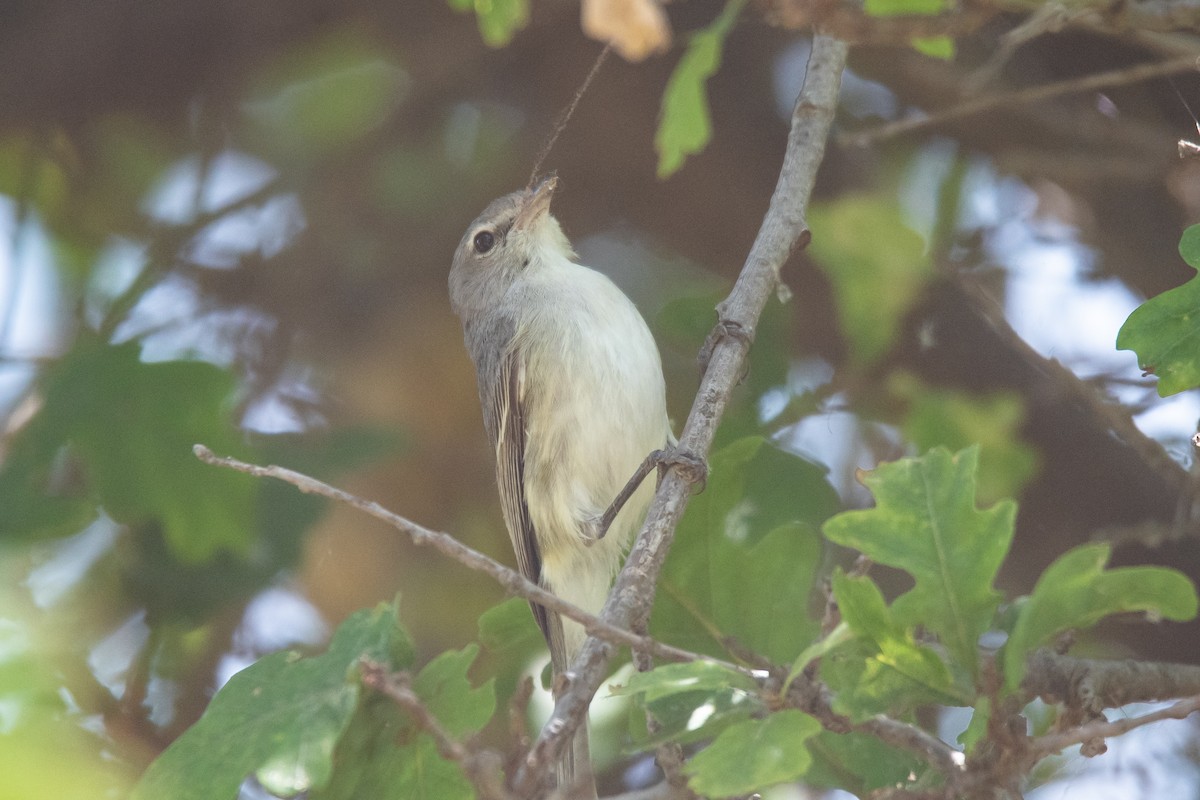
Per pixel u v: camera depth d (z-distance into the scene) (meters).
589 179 14.00
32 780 6.66
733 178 13.49
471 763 5.92
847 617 6.27
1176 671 7.70
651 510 7.77
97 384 10.22
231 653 12.41
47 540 10.45
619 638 6.46
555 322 11.12
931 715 10.77
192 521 10.27
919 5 8.55
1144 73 8.69
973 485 6.36
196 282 14.48
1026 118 12.59
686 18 13.47
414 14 14.23
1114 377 11.81
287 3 13.72
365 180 14.63
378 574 13.20
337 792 7.14
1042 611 6.05
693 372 12.35
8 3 13.43
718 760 5.99
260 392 13.82
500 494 11.48
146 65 13.61
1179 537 10.30
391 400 13.98
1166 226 12.31
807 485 10.45
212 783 6.70
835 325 12.88
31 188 13.66
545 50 13.95
